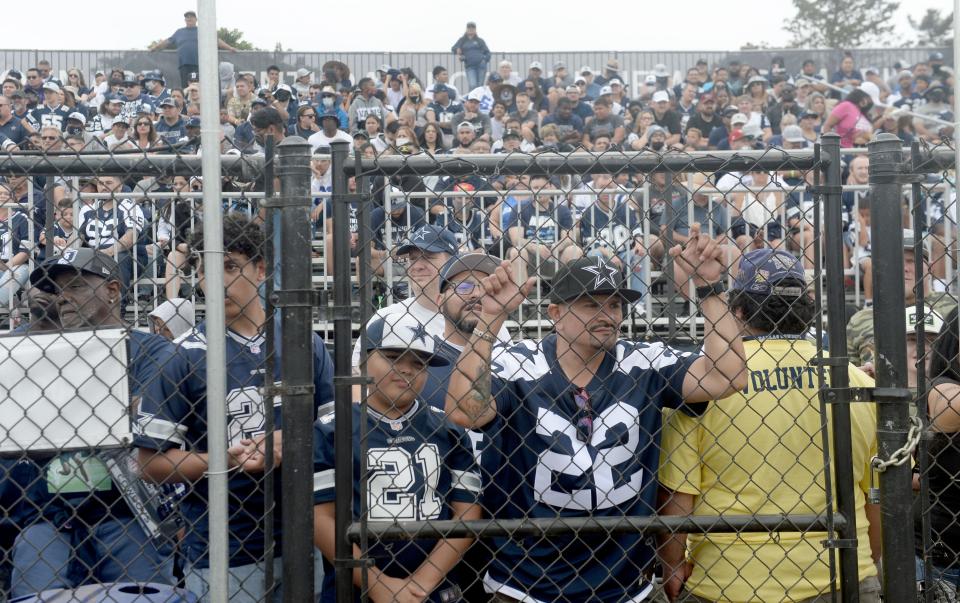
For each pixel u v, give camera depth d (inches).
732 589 110.6
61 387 96.8
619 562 104.7
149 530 111.8
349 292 95.1
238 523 115.4
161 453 110.0
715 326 101.9
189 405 111.5
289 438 93.4
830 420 110.3
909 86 608.4
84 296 114.8
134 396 104.3
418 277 149.3
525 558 103.5
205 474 101.8
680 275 199.8
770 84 588.1
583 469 104.8
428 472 106.2
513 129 474.0
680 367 106.7
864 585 113.6
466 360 99.5
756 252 117.3
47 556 116.0
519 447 102.8
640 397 106.7
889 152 98.8
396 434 107.0
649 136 469.7
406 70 543.8
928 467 105.3
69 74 541.3
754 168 99.3
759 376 112.0
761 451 110.5
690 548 115.2
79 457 109.0
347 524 95.8
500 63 585.3
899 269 98.7
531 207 211.0
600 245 194.2
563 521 97.3
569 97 493.0
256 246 104.8
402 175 95.9
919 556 130.8
